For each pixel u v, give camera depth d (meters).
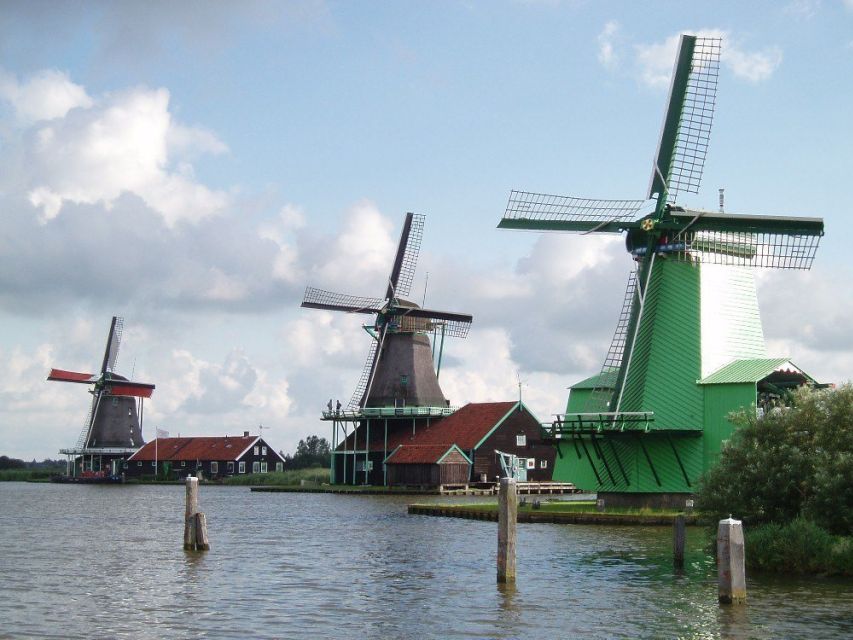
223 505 73.44
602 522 49.69
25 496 91.69
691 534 44.19
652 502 52.31
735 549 27.16
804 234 52.94
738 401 49.78
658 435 51.41
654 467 52.38
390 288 99.81
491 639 23.67
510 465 92.56
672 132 53.25
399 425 99.88
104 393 137.88
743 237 53.75
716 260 53.12
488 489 87.50
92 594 29.47
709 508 35.94
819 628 24.39
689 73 52.94
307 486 99.75
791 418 35.91
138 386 140.00
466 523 53.56
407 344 99.50
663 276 53.22
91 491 105.12
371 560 36.94
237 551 40.09
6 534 48.47
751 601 27.47
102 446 137.12
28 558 37.94
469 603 27.80
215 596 29.11
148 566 35.47
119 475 133.38
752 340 53.59
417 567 34.94
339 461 103.31
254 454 133.25
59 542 44.25
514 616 26.08
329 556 38.25
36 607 27.41
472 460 91.50
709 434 50.66
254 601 28.28
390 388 98.69
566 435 54.22
